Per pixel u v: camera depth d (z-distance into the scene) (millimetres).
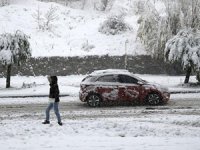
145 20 57000
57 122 23516
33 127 21516
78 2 85500
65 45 60375
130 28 65125
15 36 44219
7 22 64438
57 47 59406
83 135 19438
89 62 56906
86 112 29031
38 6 69500
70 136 19125
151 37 56656
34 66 55969
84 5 84000
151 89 32656
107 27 64312
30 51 45344
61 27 66812
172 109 29797
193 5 53781
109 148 16562
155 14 57062
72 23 69250
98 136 19188
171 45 46000
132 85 32688
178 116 25719
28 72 55719
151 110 29469
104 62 57000
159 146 16906
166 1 55500
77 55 57156
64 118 26109
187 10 54469
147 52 57438
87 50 59031
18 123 23203
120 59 57125
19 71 55656
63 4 84750
